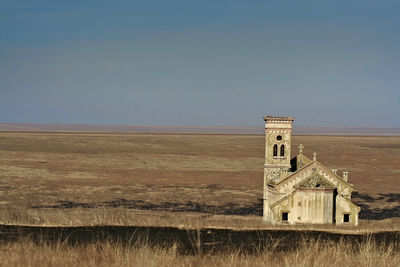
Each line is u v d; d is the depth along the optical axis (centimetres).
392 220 5506
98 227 3086
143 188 9106
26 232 2917
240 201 7906
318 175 4888
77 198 7781
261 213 6862
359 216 6838
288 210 4794
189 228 3092
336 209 4934
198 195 8438
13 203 7125
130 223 3231
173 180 10306
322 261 2219
